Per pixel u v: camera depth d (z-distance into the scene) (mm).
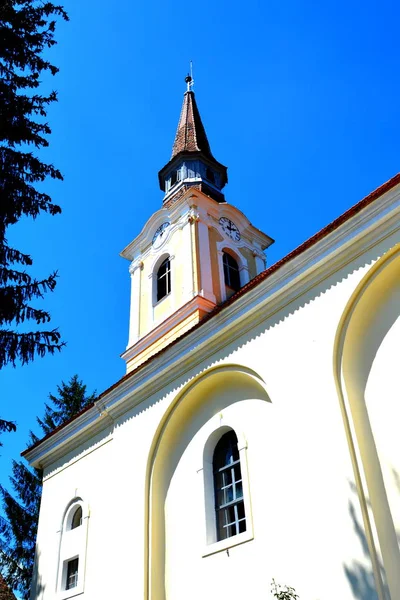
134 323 24016
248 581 11211
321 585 9656
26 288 12805
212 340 13797
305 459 10688
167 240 24578
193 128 31078
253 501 11844
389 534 9156
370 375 10484
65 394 33688
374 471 9727
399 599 8539
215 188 28281
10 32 14008
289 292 12383
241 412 13094
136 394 15906
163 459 14727
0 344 12359
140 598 13086
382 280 10727
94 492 16578
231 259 24828
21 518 28797
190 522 13211
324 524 9930
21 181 13297
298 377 11469
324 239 11641
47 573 16844
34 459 19688
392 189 10617
